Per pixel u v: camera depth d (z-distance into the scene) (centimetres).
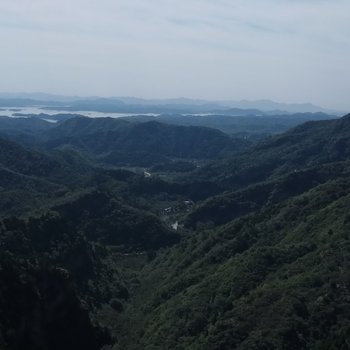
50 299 6125
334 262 7181
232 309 6931
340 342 5391
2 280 5728
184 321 7531
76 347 6212
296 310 6312
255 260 8131
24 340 5538
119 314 9225
